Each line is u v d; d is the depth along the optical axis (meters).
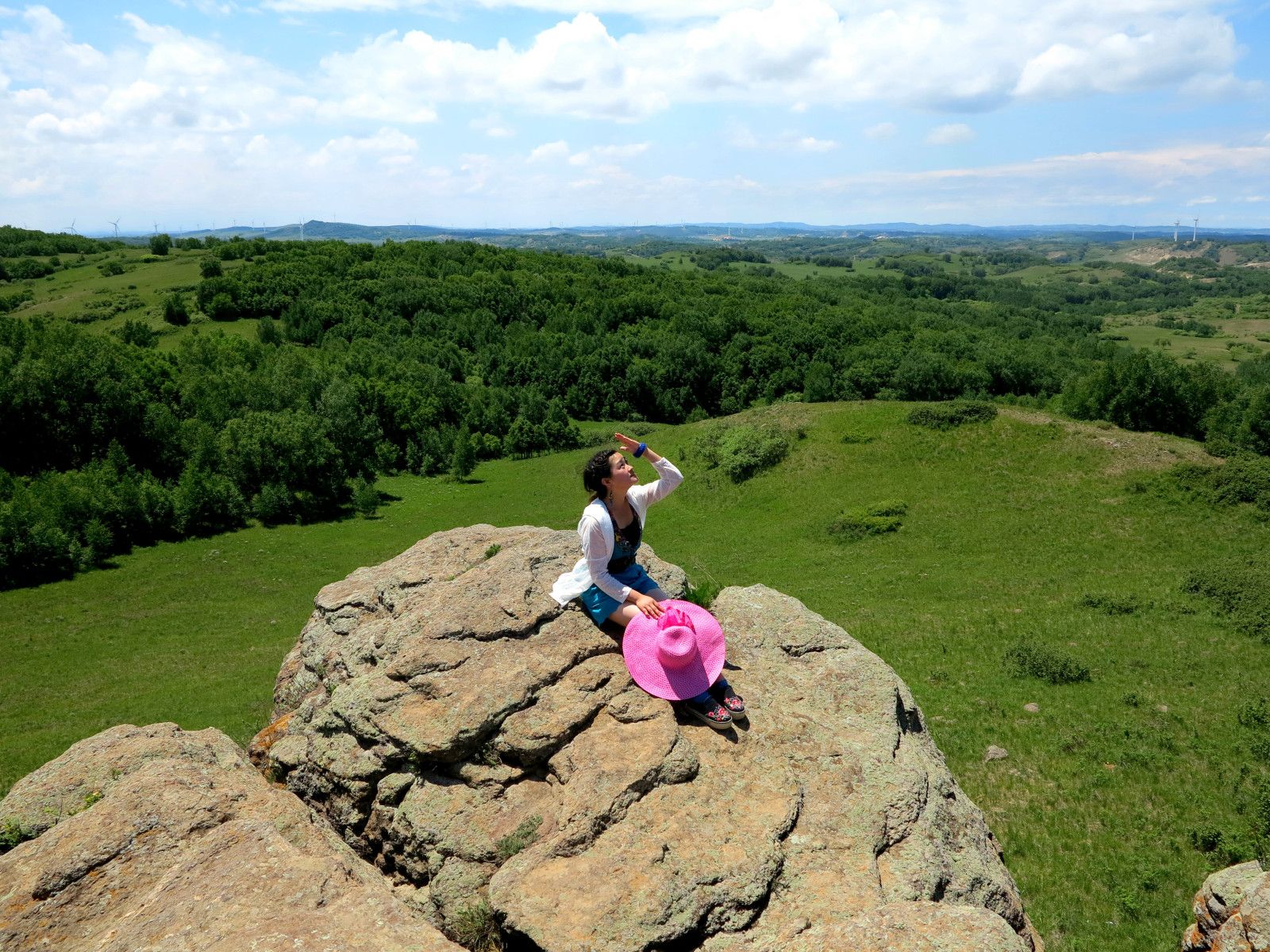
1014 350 97.19
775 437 55.75
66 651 37.84
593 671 6.89
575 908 4.93
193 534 59.69
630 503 6.98
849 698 7.45
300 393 77.69
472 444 81.25
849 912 5.08
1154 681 24.33
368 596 9.69
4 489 55.47
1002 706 23.20
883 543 42.66
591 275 145.38
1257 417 55.22
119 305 115.19
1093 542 38.62
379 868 6.62
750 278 161.62
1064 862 16.05
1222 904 10.23
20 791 6.70
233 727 26.64
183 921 4.55
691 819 5.65
